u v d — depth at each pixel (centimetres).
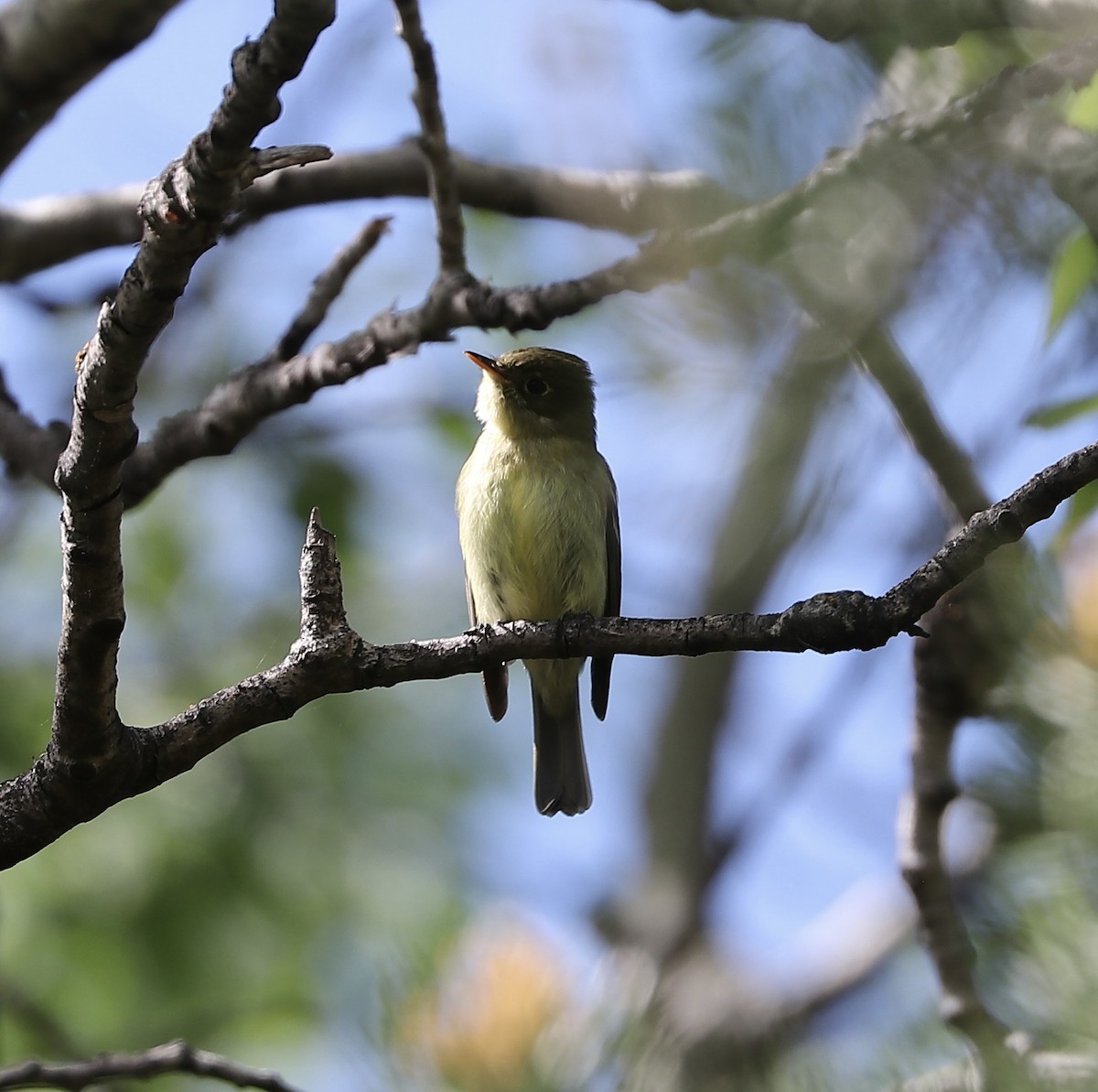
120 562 573
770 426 515
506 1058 541
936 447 609
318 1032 1138
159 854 1166
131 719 1182
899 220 499
